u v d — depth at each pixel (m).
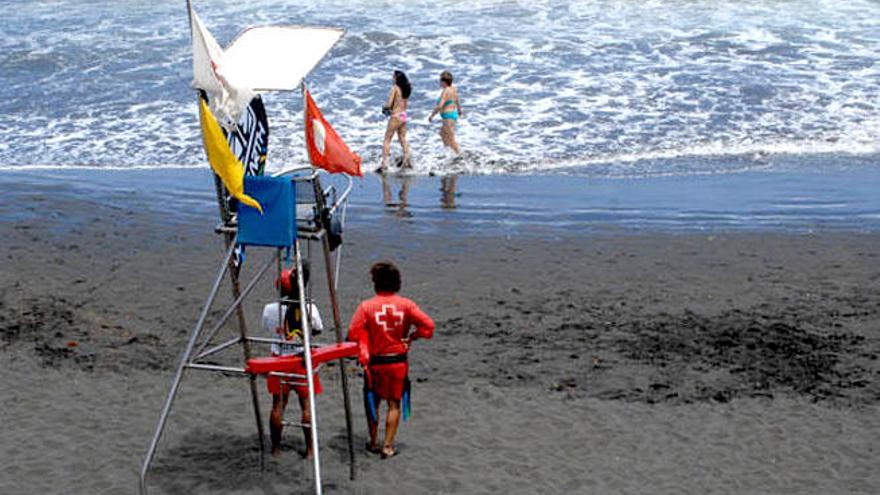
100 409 12.60
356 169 10.20
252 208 9.82
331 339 14.87
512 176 24.75
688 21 39.12
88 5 44.12
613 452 11.50
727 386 13.34
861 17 39.47
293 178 10.03
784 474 10.99
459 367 13.97
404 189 23.66
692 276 17.67
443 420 12.33
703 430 12.08
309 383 9.66
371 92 31.58
